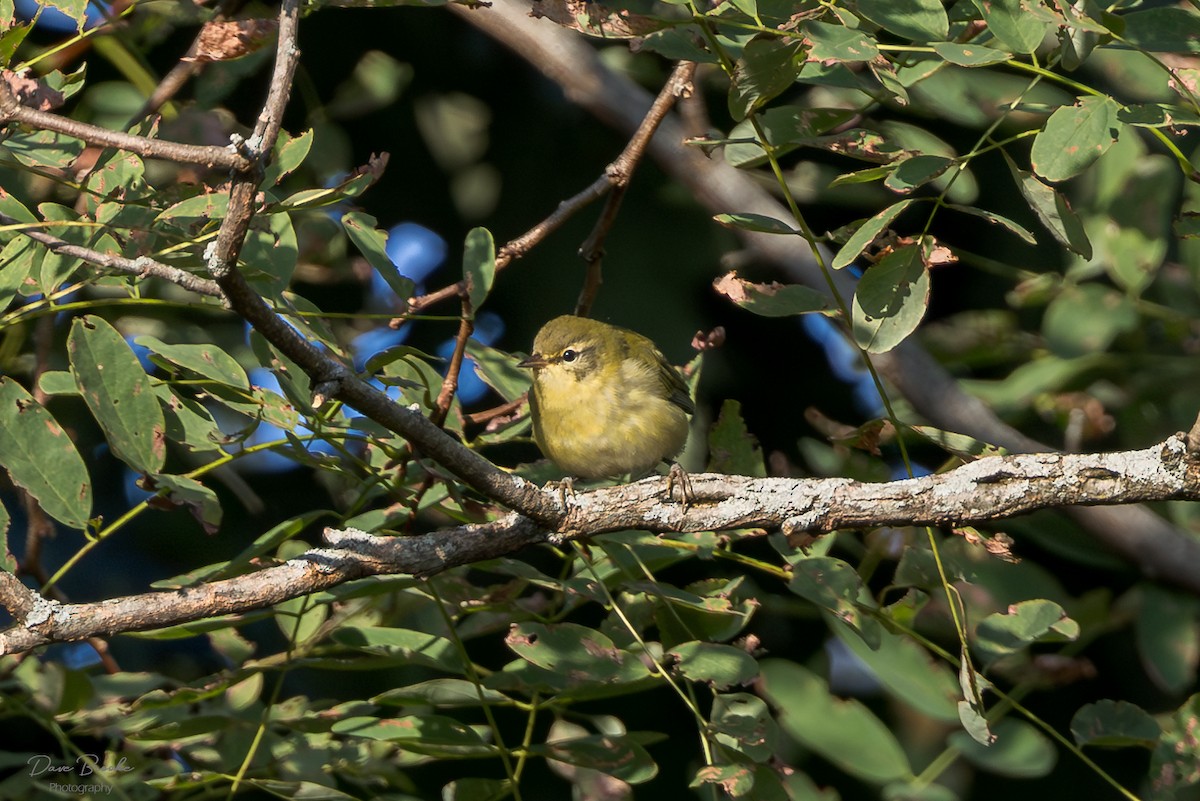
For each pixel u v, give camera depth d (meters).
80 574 12.70
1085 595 9.94
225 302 5.50
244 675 7.82
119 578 12.77
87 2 6.90
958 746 8.30
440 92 12.56
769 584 11.83
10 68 6.89
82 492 6.38
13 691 7.94
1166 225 10.48
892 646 8.73
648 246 12.06
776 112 7.89
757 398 12.85
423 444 6.65
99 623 6.26
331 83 12.48
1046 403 11.20
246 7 10.97
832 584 7.63
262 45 6.60
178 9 9.88
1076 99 6.15
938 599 9.88
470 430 10.67
